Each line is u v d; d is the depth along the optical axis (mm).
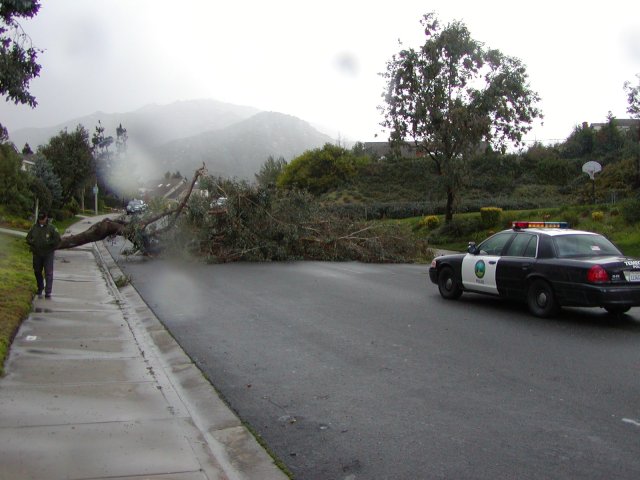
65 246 20422
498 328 9711
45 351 7758
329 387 6637
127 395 6121
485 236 29906
